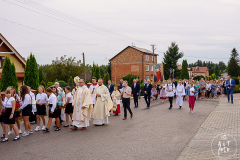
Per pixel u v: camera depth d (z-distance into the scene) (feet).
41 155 20.03
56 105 29.53
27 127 27.66
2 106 25.22
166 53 208.74
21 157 19.63
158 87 85.97
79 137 26.03
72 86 80.53
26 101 27.35
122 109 50.14
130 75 104.88
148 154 19.49
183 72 197.88
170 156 18.86
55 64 129.59
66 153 20.36
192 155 18.26
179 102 49.34
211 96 73.97
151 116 39.29
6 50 68.80
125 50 168.14
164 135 25.82
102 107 32.63
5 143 24.22
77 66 129.08
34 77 52.80
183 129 28.66
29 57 53.06
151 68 173.37
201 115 39.32
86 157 19.17
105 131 28.78
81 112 29.73
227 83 55.11
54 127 32.17
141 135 26.12
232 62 273.33
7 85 46.37
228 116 35.86
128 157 18.86
